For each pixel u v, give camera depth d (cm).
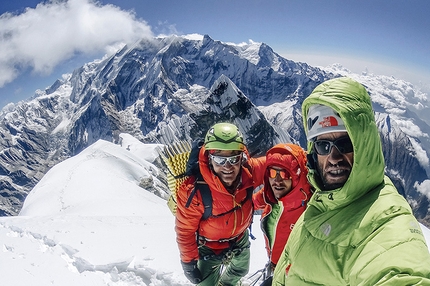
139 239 312
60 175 1534
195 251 193
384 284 68
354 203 88
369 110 86
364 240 80
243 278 243
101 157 1777
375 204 83
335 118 88
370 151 84
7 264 244
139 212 809
